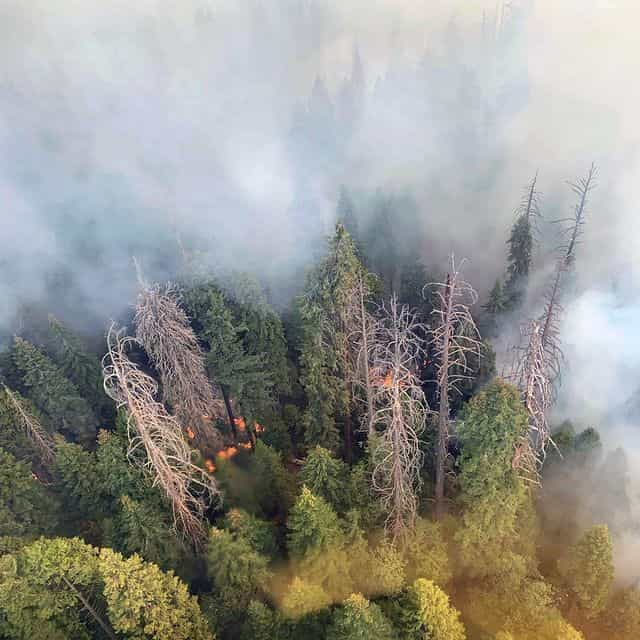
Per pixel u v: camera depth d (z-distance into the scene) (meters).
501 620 22.22
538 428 23.09
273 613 21.09
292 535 21.59
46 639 20.25
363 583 21.91
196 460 27.48
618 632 22.38
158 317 28.00
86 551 21.00
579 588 21.98
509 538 22.75
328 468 23.23
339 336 29.03
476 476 20.86
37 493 26.53
